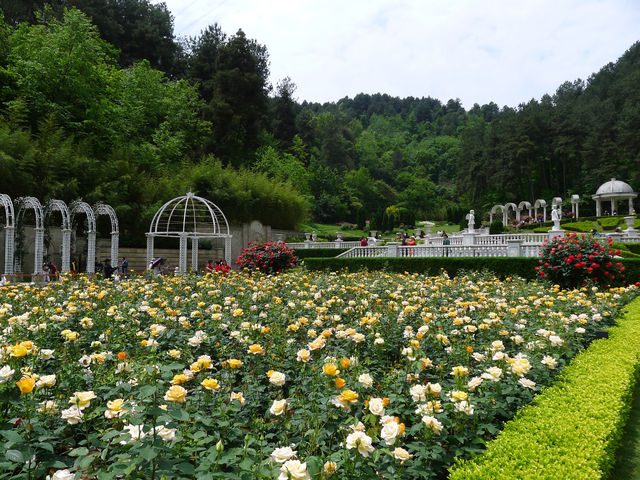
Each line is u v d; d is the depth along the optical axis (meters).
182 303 6.27
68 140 20.02
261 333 4.07
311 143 64.56
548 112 61.53
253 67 39.56
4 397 2.16
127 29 39.44
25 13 30.16
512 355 4.35
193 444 2.25
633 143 47.50
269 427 2.66
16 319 4.22
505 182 60.31
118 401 2.07
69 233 15.56
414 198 83.88
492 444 2.58
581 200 52.62
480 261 13.88
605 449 2.70
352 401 2.12
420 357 3.43
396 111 155.38
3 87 21.27
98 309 5.85
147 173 25.05
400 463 2.18
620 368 4.05
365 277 10.48
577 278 10.55
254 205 27.89
